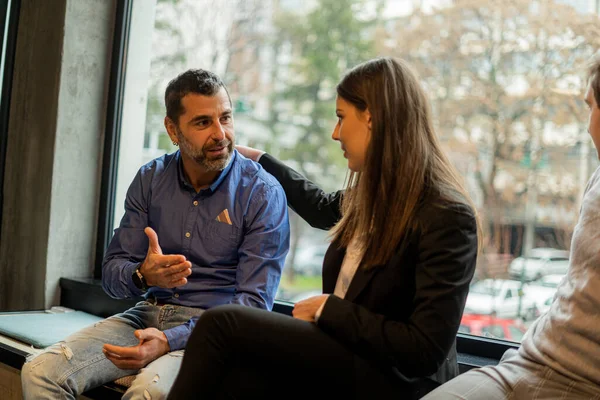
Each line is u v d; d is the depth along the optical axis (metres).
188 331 2.12
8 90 3.59
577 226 1.59
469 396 1.51
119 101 3.52
